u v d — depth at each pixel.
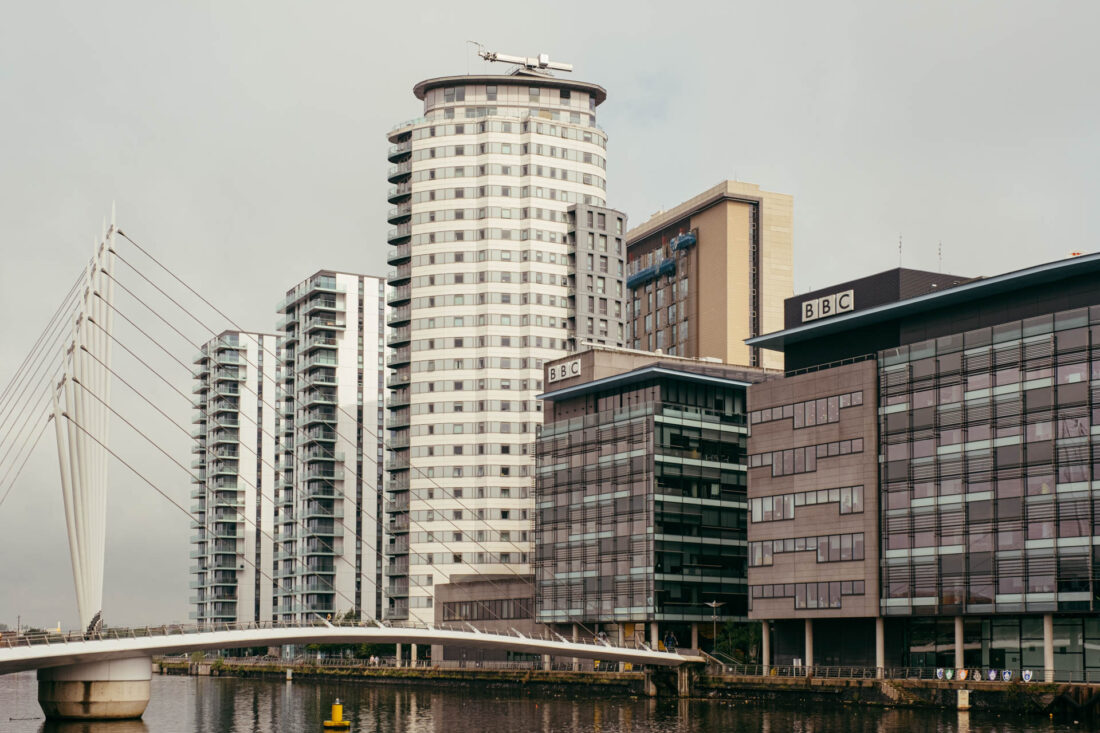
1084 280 106.62
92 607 97.94
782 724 96.75
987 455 109.94
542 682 151.50
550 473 164.50
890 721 96.44
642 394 155.12
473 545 199.00
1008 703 99.19
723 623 151.12
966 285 112.62
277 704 134.50
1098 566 101.06
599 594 154.00
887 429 118.94
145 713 120.00
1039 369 106.88
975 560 109.88
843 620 123.88
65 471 99.94
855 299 126.06
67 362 102.94
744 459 157.25
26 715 119.38
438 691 154.62
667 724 98.88
